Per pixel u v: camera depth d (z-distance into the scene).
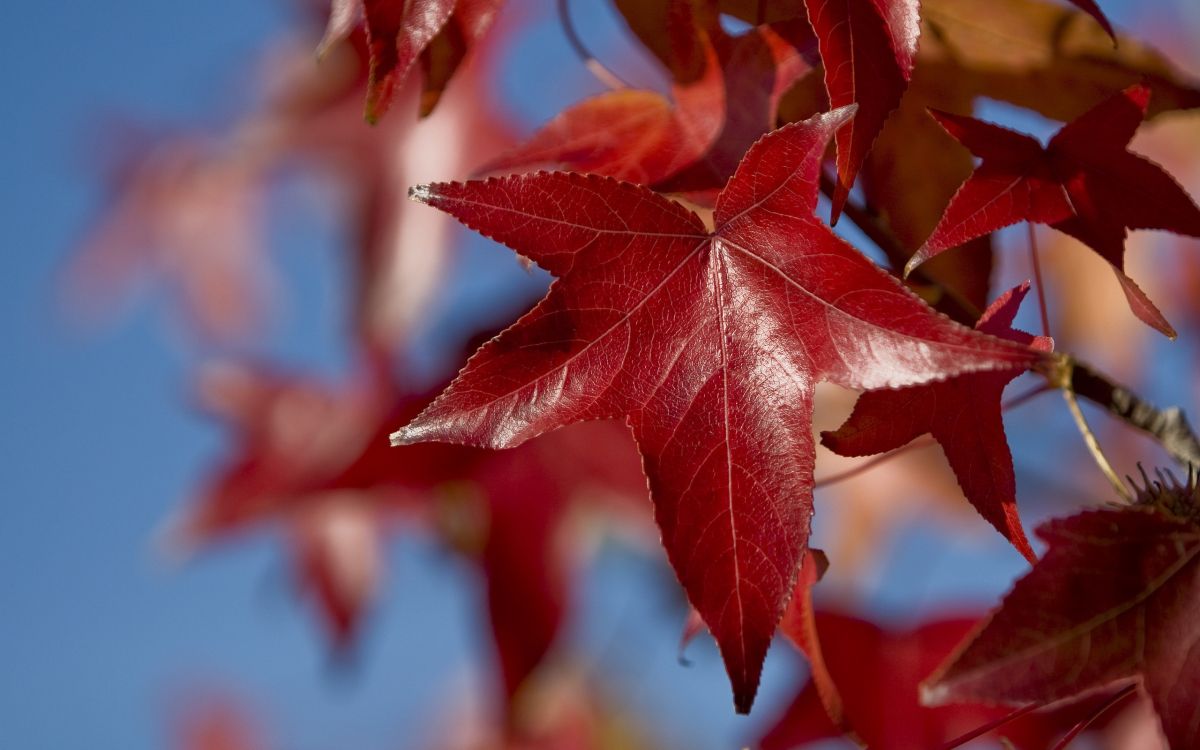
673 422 0.58
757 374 0.57
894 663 0.69
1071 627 0.56
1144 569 0.57
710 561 0.57
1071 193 0.60
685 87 0.62
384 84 0.59
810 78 0.64
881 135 0.66
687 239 0.58
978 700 0.56
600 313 0.58
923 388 0.58
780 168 0.57
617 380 0.58
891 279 0.56
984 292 0.67
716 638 0.56
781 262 0.57
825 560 0.62
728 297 0.58
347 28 0.60
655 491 0.57
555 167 0.62
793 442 0.57
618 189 0.58
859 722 0.68
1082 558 0.57
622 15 0.64
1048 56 0.65
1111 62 0.65
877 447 0.58
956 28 0.66
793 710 0.69
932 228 0.66
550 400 0.58
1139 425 0.63
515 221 0.58
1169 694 0.56
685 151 0.62
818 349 0.57
